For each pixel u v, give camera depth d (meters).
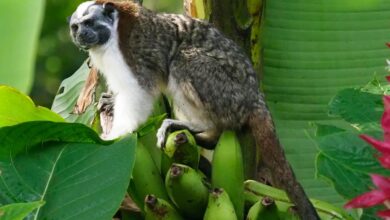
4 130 4.17
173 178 4.48
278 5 6.32
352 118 4.80
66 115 5.98
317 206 5.09
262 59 6.03
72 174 4.20
